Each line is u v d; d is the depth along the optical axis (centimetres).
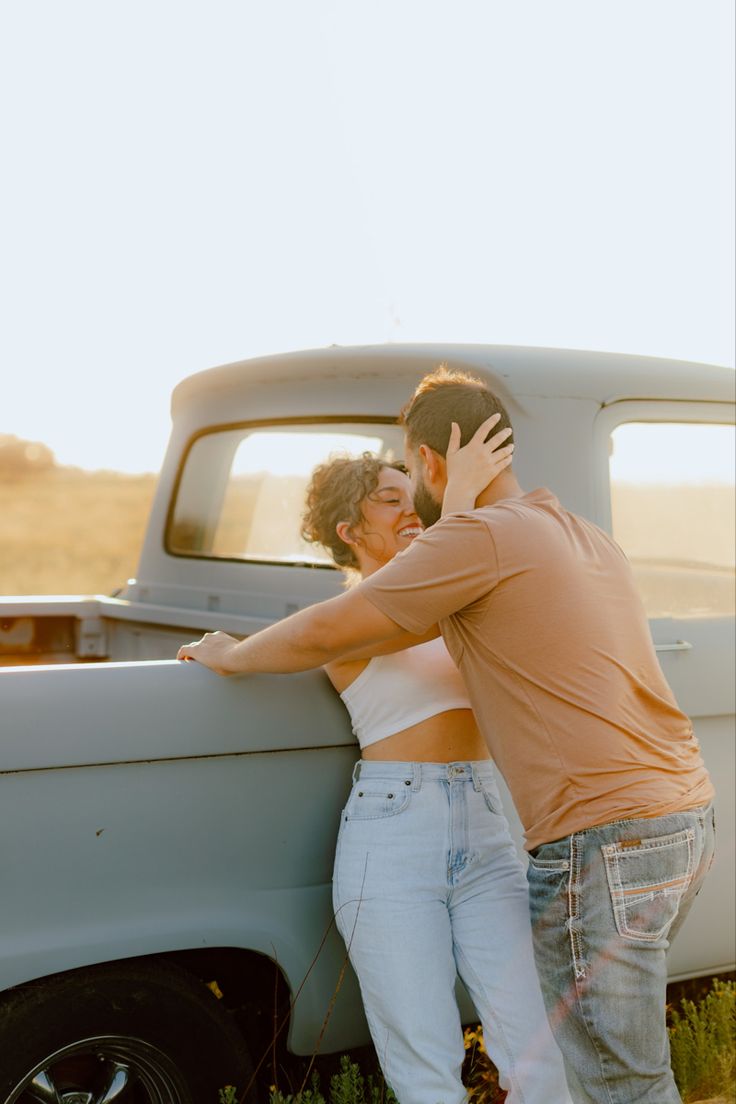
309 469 354
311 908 247
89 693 224
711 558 320
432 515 236
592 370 304
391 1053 226
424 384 238
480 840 232
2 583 1858
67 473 3972
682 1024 310
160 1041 235
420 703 233
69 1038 227
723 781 301
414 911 226
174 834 233
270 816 243
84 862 225
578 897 204
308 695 244
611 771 204
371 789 233
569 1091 224
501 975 226
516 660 209
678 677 293
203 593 392
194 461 406
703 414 319
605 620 211
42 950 220
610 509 300
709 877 299
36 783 221
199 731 233
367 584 212
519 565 208
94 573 2022
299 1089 270
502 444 234
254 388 372
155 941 230
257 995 262
